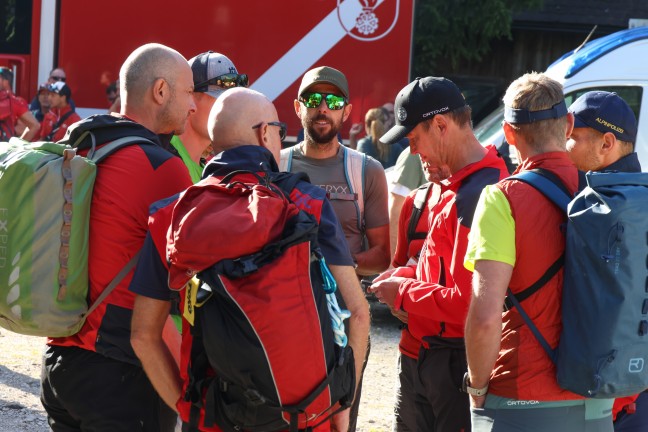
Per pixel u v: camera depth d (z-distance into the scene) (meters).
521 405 3.51
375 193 5.36
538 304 3.50
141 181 3.78
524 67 19.58
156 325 3.52
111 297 3.77
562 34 19.53
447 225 4.12
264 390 3.17
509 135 3.80
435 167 4.38
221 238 3.15
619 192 3.38
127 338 3.78
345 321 3.82
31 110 12.47
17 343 8.33
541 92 3.67
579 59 9.98
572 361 3.39
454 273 3.99
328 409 3.28
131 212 3.76
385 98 12.23
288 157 5.38
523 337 3.52
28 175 3.64
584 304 3.38
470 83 19.39
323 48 12.18
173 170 3.85
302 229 3.21
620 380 3.39
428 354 4.37
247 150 3.50
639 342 3.40
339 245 3.55
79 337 3.80
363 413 6.99
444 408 4.34
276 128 3.65
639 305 3.38
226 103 3.59
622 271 3.34
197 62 4.88
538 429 3.51
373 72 12.22
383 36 12.18
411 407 4.58
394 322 10.15
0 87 12.16
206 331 3.21
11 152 3.76
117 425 3.81
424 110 4.29
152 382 3.59
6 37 12.23
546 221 3.49
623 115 4.40
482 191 3.70
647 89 9.65
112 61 12.16
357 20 12.17
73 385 3.82
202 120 4.87
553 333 3.50
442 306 4.02
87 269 3.75
